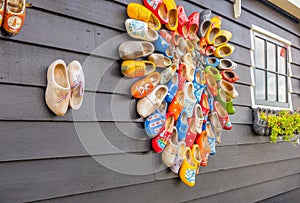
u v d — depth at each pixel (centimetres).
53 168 171
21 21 154
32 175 163
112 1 204
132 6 210
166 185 240
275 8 382
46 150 168
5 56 154
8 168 155
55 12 173
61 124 175
